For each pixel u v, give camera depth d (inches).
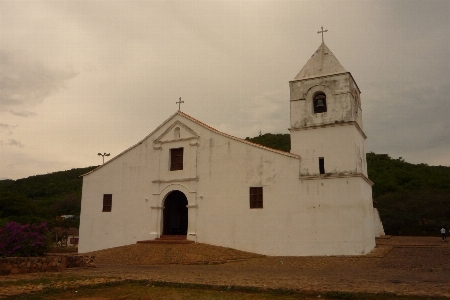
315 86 836.0
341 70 826.2
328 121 804.6
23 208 1626.5
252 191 839.7
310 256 748.0
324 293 336.5
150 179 960.9
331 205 759.7
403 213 1734.7
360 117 892.0
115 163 1016.9
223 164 882.8
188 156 928.9
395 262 625.3
